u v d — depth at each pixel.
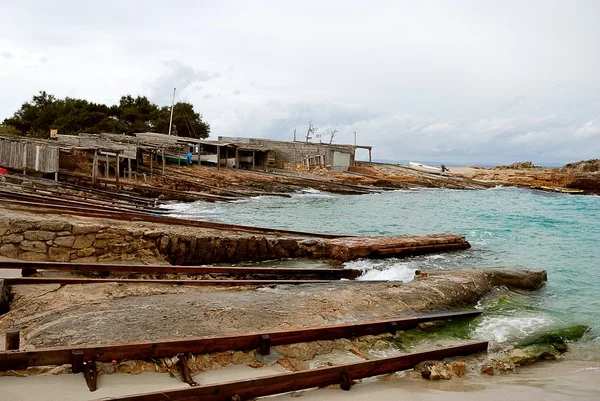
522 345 8.13
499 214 30.16
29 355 5.33
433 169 67.81
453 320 9.04
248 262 14.26
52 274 9.86
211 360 6.14
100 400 4.61
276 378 5.55
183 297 8.67
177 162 41.66
